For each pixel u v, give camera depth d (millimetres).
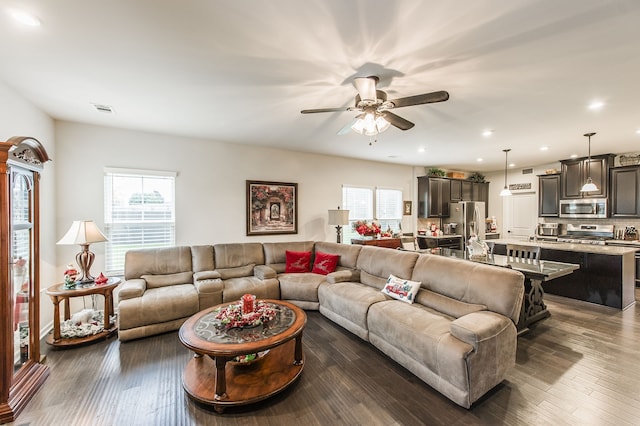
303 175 5316
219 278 3711
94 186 3637
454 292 2629
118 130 3766
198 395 1943
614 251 3811
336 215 5051
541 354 2574
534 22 1628
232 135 4121
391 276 3203
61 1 1454
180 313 3117
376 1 1460
